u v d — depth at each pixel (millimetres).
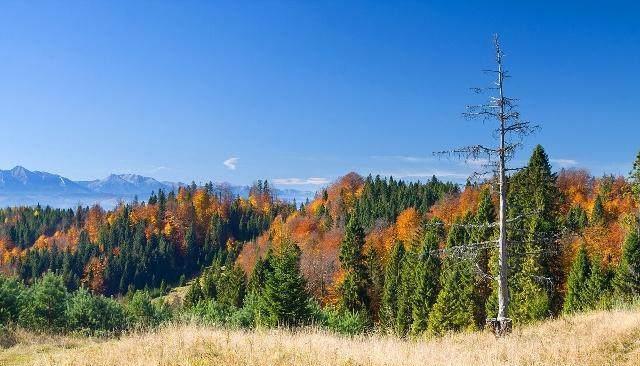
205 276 109625
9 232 185375
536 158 57594
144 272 148125
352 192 158750
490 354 13164
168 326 14789
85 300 28812
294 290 38562
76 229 187000
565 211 72750
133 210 183250
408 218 99000
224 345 11953
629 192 71562
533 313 40781
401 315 56688
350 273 66875
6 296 25828
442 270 56062
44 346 17344
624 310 21688
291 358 10672
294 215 159375
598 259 51312
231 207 191375
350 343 12859
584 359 12680
